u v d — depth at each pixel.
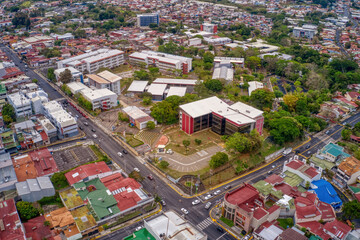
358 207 165.62
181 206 175.12
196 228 145.12
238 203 160.25
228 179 199.88
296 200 171.12
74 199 171.00
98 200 168.38
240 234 156.75
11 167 187.88
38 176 187.12
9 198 167.88
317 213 161.75
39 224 151.50
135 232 147.00
